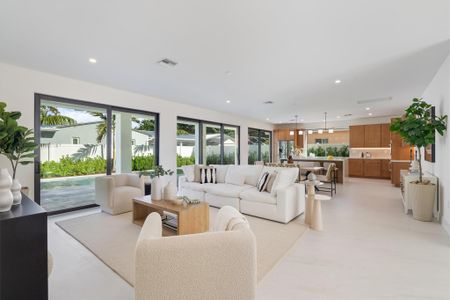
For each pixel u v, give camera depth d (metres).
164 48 2.89
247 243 1.09
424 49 2.94
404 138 3.88
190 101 5.97
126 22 2.30
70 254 2.54
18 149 2.23
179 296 1.03
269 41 2.70
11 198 1.41
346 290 1.88
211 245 1.06
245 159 8.95
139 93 5.14
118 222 3.57
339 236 3.03
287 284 1.97
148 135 5.74
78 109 4.46
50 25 2.36
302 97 5.49
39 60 3.29
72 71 3.74
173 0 1.96
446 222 3.28
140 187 4.39
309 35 2.56
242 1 1.97
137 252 1.01
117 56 3.14
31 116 3.67
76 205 4.32
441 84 3.53
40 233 1.35
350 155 9.60
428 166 4.52
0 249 1.22
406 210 4.06
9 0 1.95
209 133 7.55
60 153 4.22
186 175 5.19
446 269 2.20
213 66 3.50
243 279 1.08
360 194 5.75
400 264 2.30
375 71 3.70
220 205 4.35
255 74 3.86
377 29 2.44
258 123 9.84
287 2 1.98
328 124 10.06
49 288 1.93
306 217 3.55
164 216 3.60
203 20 2.26
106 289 1.93
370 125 8.91
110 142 4.73
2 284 1.23
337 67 3.54
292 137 10.65
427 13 2.15
